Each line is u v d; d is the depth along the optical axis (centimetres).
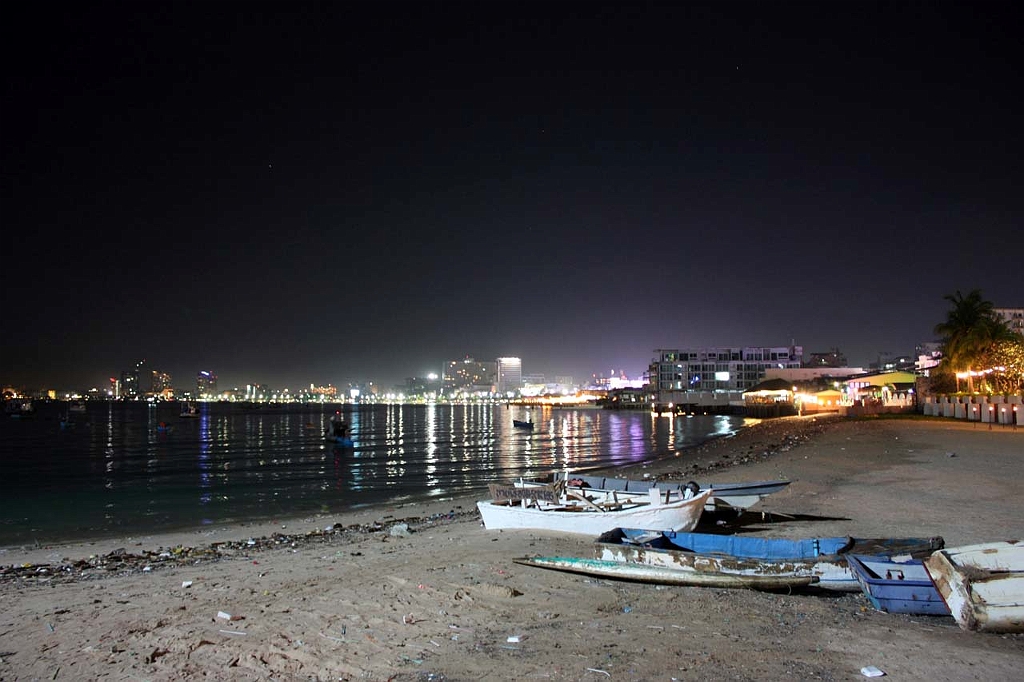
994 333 7319
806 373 15912
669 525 1703
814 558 1164
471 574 1356
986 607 921
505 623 1053
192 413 19012
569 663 872
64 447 7856
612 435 9650
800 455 4072
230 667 905
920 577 1059
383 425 14288
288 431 11644
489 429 12144
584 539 1758
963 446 3856
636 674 827
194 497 3612
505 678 830
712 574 1202
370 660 911
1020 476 2588
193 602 1261
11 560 2014
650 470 4322
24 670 927
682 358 19788
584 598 1173
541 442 8319
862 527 1769
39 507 3266
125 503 3394
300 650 958
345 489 3925
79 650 1001
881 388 10300
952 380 7956
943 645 894
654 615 1067
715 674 820
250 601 1242
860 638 931
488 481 4259
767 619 1027
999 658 842
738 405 16288
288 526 2630
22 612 1249
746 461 4216
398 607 1149
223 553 1986
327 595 1245
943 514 1903
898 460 3341
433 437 9631
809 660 856
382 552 1744
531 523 1911
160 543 2294
